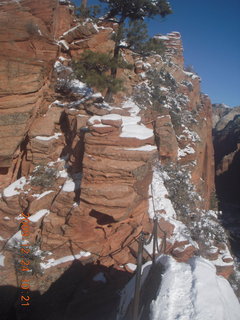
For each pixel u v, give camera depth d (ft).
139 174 27.68
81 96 40.86
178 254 28.43
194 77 83.71
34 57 33.96
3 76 32.42
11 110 33.27
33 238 28.89
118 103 48.26
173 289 12.60
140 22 41.42
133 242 28.94
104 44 50.24
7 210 31.53
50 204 31.24
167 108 53.98
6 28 31.76
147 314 12.19
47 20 37.50
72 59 45.70
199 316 10.93
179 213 38.60
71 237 27.89
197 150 62.75
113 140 27.68
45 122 37.83
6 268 27.17
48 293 27.25
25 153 37.06
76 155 33.27
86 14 47.88
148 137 29.37
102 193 26.20
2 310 26.63
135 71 60.49
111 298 26.66
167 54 75.25
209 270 14.12
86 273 27.81
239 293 36.11
